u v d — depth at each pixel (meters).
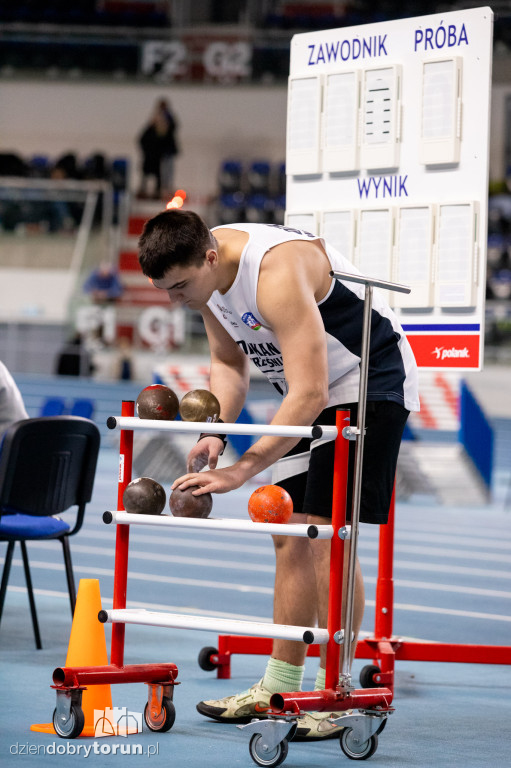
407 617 7.92
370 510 4.55
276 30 30.72
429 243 5.78
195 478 4.17
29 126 31.36
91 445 6.09
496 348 24.45
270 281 4.20
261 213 28.52
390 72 5.87
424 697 5.51
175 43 30.98
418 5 30.28
